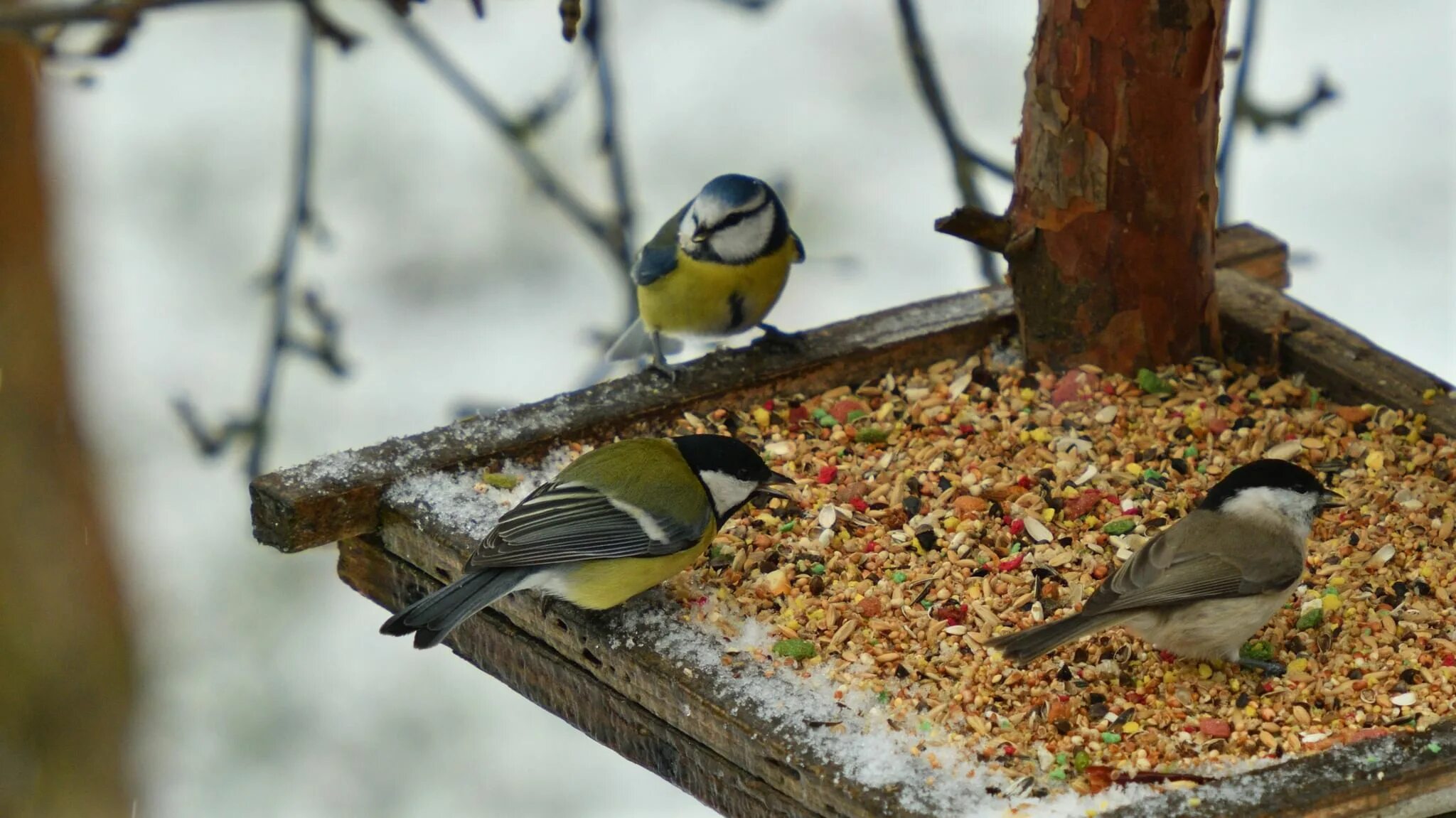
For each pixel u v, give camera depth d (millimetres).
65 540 16047
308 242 18125
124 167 18562
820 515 9758
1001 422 10820
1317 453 10398
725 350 11391
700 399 10953
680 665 8414
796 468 10391
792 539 9555
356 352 17484
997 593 9055
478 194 18406
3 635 15984
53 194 15945
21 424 15922
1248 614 8312
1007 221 11219
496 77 19078
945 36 19609
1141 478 10117
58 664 16047
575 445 10547
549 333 17781
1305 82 18875
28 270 15789
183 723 15625
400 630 8492
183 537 16641
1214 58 10656
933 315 11766
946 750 7734
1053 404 10977
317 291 15711
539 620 9094
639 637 8664
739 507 9289
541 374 17328
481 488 9984
